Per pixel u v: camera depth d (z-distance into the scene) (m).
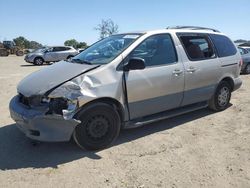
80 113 4.67
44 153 4.92
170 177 4.16
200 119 6.60
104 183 4.03
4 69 20.62
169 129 5.99
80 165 4.52
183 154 4.86
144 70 5.30
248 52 15.99
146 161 4.63
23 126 4.72
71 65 5.22
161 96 5.59
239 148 5.09
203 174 4.24
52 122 4.47
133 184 4.00
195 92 6.25
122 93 5.05
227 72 6.96
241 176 4.18
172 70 5.69
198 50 6.35
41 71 5.36
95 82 4.76
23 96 4.96
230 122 6.40
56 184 4.02
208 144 5.25
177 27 6.43
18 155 4.86
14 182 4.07
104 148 5.05
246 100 8.29
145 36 5.51
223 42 7.07
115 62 5.04
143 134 5.72
